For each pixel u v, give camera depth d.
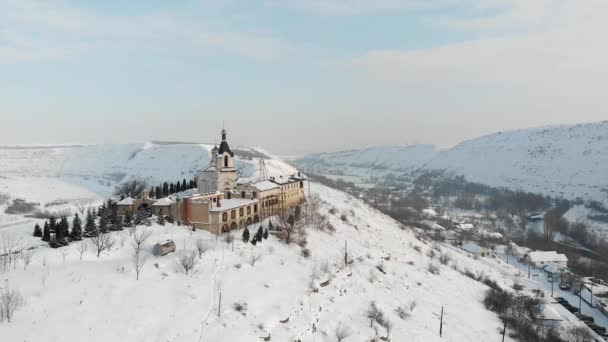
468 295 90.94
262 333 48.28
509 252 154.62
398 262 100.31
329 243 93.31
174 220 84.44
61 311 42.09
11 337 36.72
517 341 72.06
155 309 46.47
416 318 69.31
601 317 94.69
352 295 68.94
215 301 51.59
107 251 60.28
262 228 83.69
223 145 100.44
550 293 109.25
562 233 185.38
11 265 51.03
